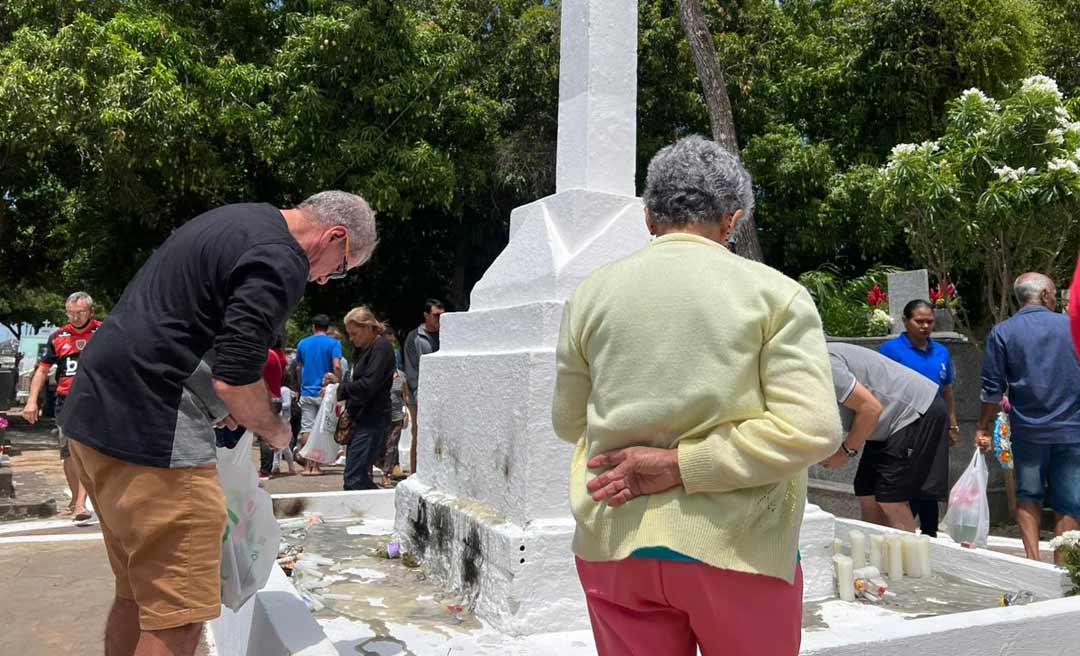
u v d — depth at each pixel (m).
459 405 4.11
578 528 1.98
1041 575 3.85
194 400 2.34
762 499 1.81
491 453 3.73
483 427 3.82
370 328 6.89
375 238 2.80
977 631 2.81
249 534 2.90
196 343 2.33
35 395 6.69
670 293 1.84
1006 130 9.27
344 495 5.66
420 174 14.16
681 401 1.79
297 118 13.78
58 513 7.50
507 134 16.84
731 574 1.77
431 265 19.78
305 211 2.66
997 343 4.94
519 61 16.14
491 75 16.42
